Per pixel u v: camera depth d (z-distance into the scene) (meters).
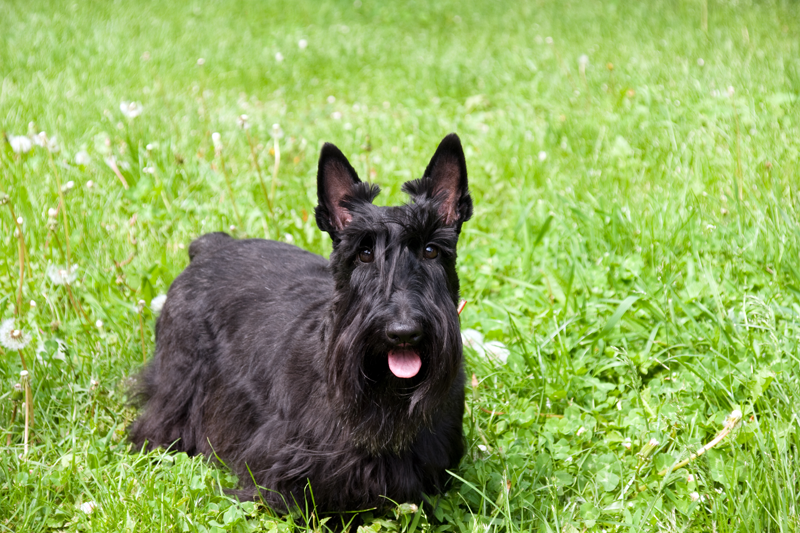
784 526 2.75
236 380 3.59
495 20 13.55
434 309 2.77
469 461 3.52
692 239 4.79
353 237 2.83
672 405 3.55
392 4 14.93
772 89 6.93
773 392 3.45
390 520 3.13
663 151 6.27
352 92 9.62
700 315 4.25
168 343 3.90
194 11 13.54
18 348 3.55
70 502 3.29
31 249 5.11
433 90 9.33
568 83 8.48
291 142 7.09
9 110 7.52
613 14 12.34
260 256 4.00
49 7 12.88
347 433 2.98
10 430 3.66
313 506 3.16
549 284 4.68
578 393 3.89
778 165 5.40
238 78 9.86
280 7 14.36
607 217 5.27
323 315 3.26
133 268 5.07
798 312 3.96
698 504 3.01
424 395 2.85
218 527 3.00
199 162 6.49
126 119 7.39
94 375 4.12
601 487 3.30
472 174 6.52
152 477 3.27
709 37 9.38
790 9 10.88
